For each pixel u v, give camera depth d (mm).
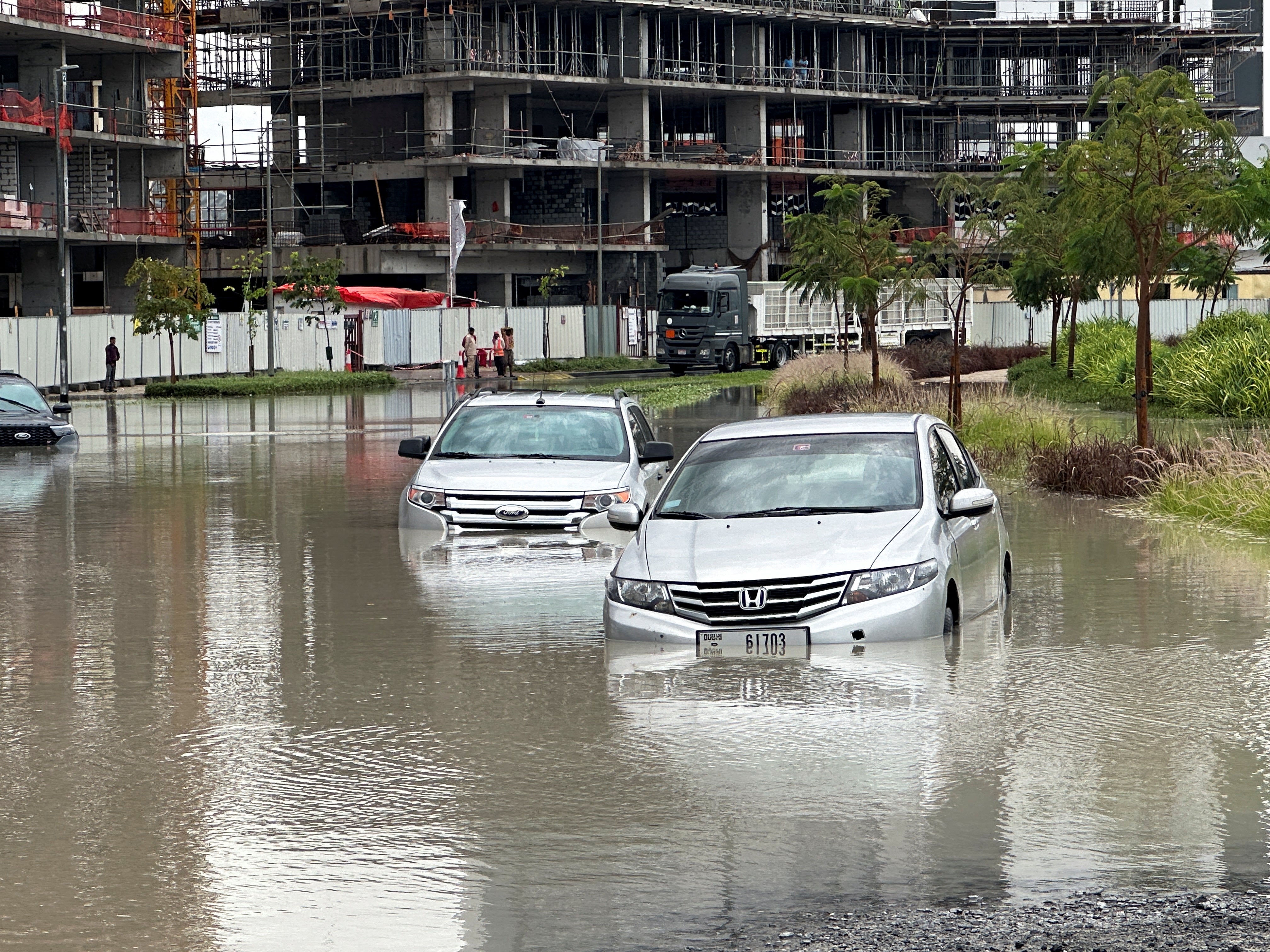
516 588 18672
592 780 10250
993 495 15461
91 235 94188
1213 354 49031
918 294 46500
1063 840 8875
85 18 95125
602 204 137000
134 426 52781
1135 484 27969
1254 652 14359
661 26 136125
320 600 18000
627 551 14914
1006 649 14453
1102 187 28609
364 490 30766
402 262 121875
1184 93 28297
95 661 14602
